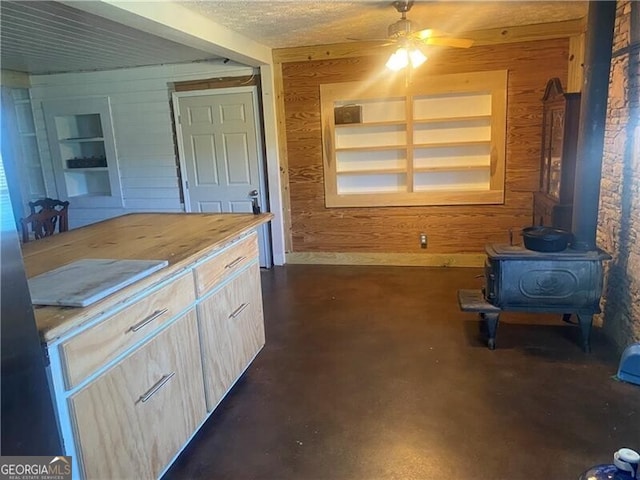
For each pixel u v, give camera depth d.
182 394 2.04
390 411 2.44
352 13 3.49
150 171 5.44
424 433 2.25
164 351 1.90
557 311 3.00
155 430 1.84
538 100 4.42
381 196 4.98
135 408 1.71
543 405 2.43
